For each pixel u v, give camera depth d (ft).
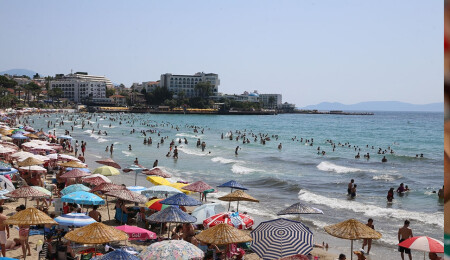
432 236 68.13
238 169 139.74
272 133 356.18
